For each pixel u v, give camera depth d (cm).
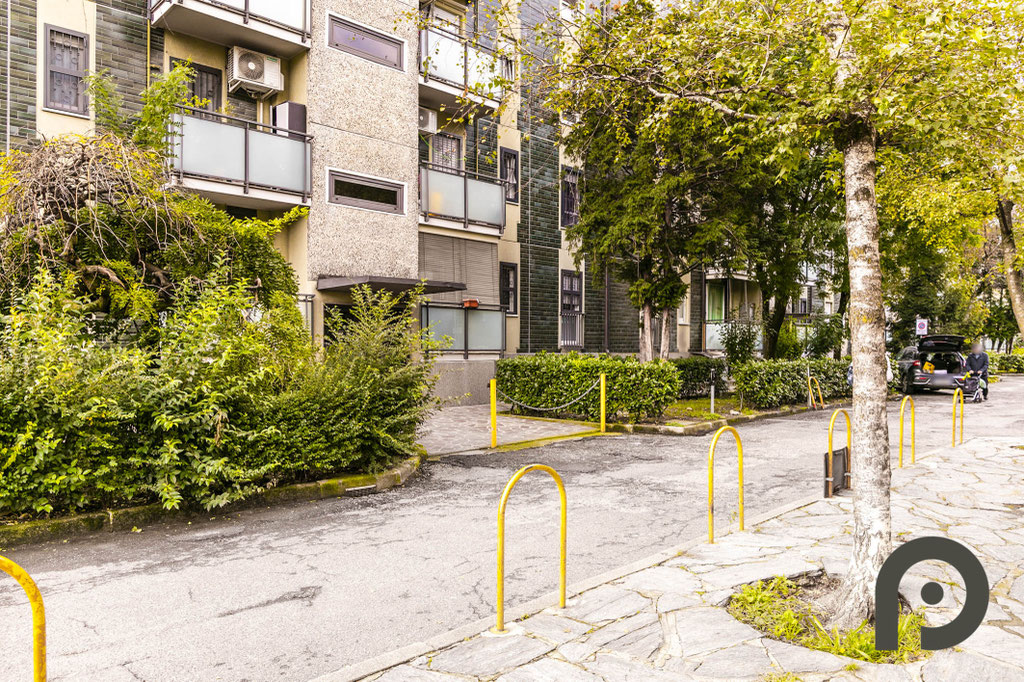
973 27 412
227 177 1318
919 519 659
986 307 3500
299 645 399
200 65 1418
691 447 1172
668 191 1541
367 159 1547
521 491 823
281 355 830
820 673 342
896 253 2073
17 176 736
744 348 2022
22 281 768
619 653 370
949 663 349
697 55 561
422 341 918
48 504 614
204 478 675
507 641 388
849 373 2127
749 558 534
